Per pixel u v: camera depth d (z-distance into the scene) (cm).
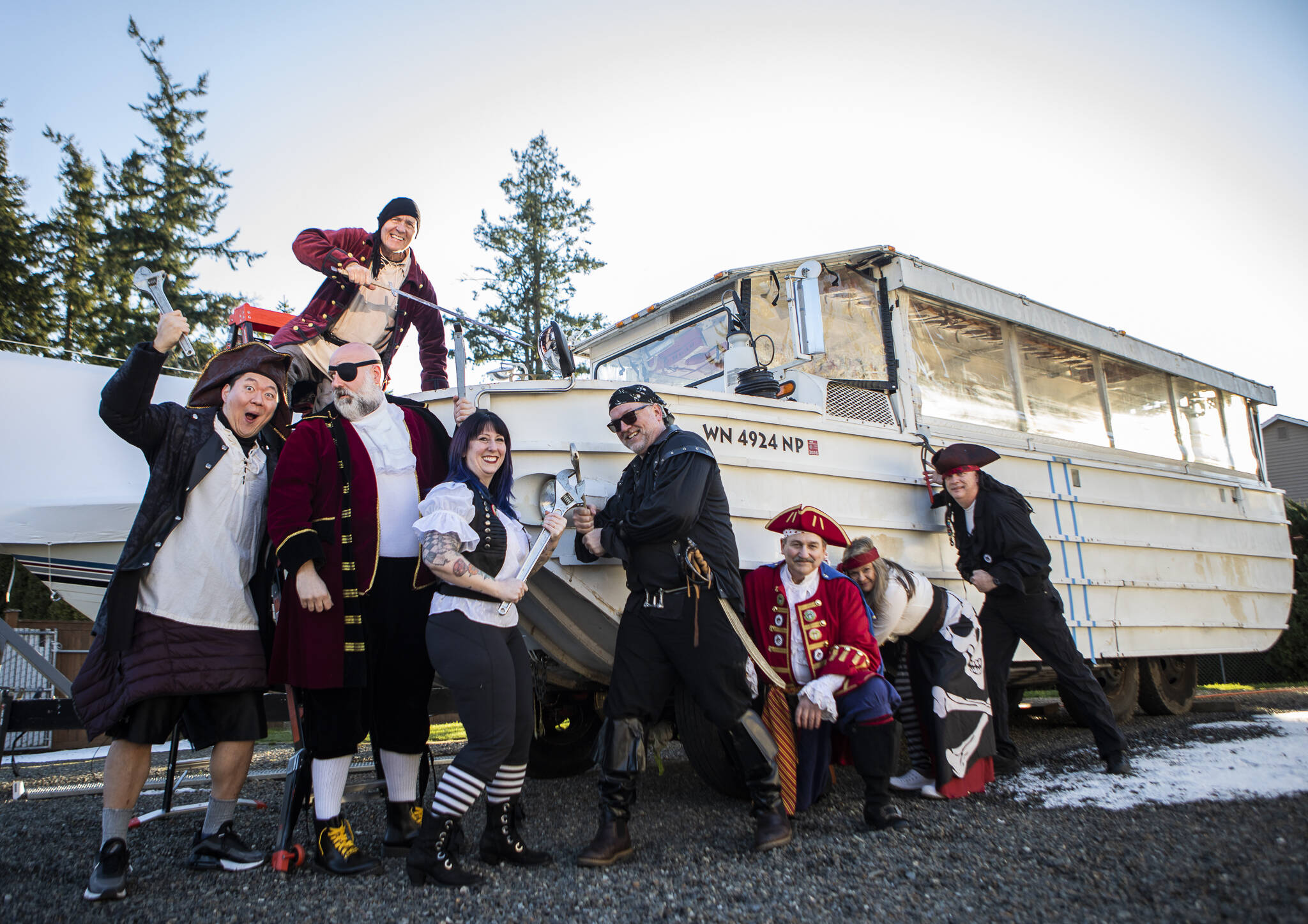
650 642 318
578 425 376
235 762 300
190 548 288
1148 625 624
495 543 297
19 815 412
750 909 243
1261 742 466
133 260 2230
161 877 292
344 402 312
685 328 575
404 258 430
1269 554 771
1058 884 249
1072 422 657
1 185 2123
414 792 319
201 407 312
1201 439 797
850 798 411
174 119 2380
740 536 401
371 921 243
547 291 2606
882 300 542
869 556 384
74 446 586
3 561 902
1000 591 445
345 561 294
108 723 272
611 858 296
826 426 446
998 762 448
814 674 352
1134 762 442
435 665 288
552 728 496
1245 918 212
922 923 226
